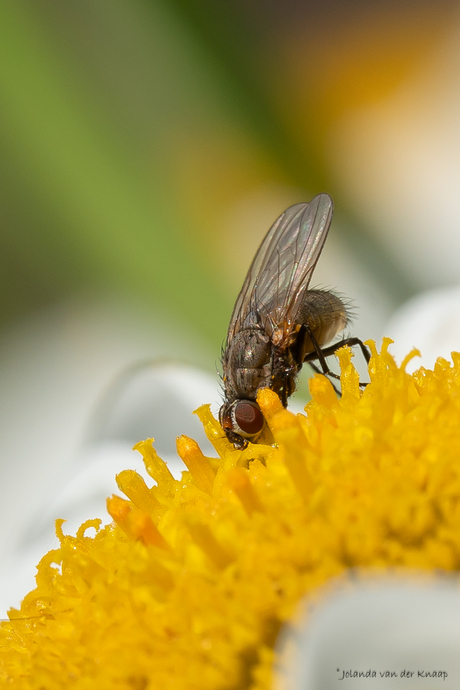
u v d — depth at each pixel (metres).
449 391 0.06
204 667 0.06
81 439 0.07
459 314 0.07
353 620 0.05
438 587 0.05
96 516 0.07
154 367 0.07
